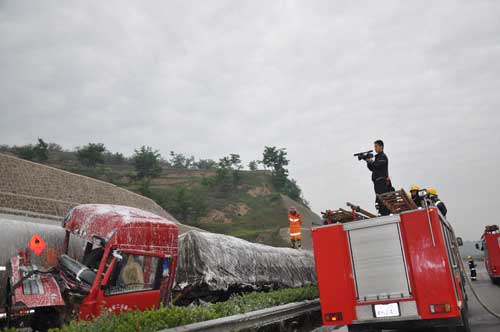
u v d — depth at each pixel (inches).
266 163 4628.4
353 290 290.7
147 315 229.8
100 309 283.6
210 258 424.5
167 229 349.7
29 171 1222.3
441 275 263.9
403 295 273.9
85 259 374.9
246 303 332.8
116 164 4151.1
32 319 291.6
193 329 224.7
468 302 583.8
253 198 3897.6
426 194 279.6
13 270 288.4
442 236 275.0
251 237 2714.1
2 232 357.1
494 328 344.5
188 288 407.2
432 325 265.9
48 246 386.6
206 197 3607.3
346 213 324.5
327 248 302.7
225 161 4133.9
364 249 293.0
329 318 291.3
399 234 284.4
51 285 287.3
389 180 378.0
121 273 306.3
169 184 3954.2
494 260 836.6
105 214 328.2
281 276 537.0
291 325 382.0
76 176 1408.7
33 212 1083.3
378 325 282.5
